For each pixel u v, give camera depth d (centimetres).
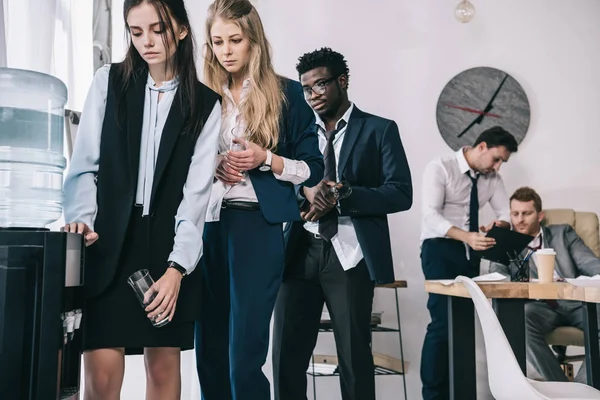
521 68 448
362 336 291
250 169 221
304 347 296
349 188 295
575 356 392
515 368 189
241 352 214
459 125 442
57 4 313
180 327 183
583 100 448
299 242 298
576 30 450
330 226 292
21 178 168
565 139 445
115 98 185
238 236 220
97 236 172
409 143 442
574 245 397
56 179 176
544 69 448
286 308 294
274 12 445
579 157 445
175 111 185
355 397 288
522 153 443
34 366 146
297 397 291
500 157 414
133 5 180
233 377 214
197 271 188
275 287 222
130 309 176
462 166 417
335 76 354
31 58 271
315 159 240
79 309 167
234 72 231
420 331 428
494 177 421
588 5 451
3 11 242
